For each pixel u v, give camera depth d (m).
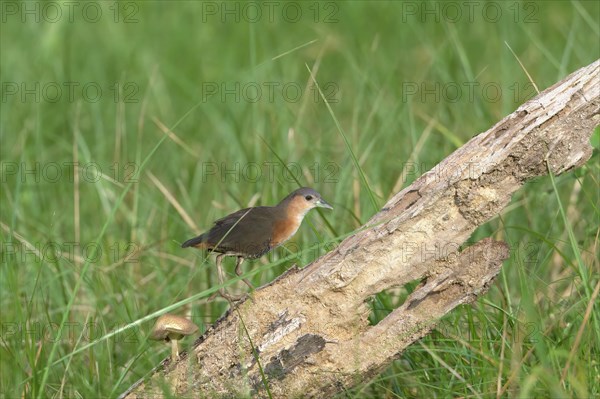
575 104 8.17
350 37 19.92
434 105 16.56
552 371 8.38
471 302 8.57
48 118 17.66
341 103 17.41
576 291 9.84
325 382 8.44
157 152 16.25
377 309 9.96
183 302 8.18
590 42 18.16
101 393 9.96
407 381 9.80
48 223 13.66
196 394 8.43
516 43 19.55
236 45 20.34
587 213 12.06
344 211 12.62
